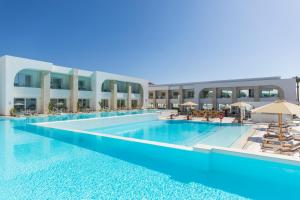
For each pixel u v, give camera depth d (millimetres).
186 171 6754
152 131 16781
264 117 19906
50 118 21641
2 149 9172
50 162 7516
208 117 23656
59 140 10914
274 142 8891
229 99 33219
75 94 29562
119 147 9016
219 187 5605
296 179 5711
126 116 21250
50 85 28125
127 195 5125
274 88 29875
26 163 7406
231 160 6742
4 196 5012
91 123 17703
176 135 14852
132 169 6887
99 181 5926
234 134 14586
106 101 35312
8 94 22297
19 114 22750
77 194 5145
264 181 6113
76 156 8234
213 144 11539
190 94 40375
